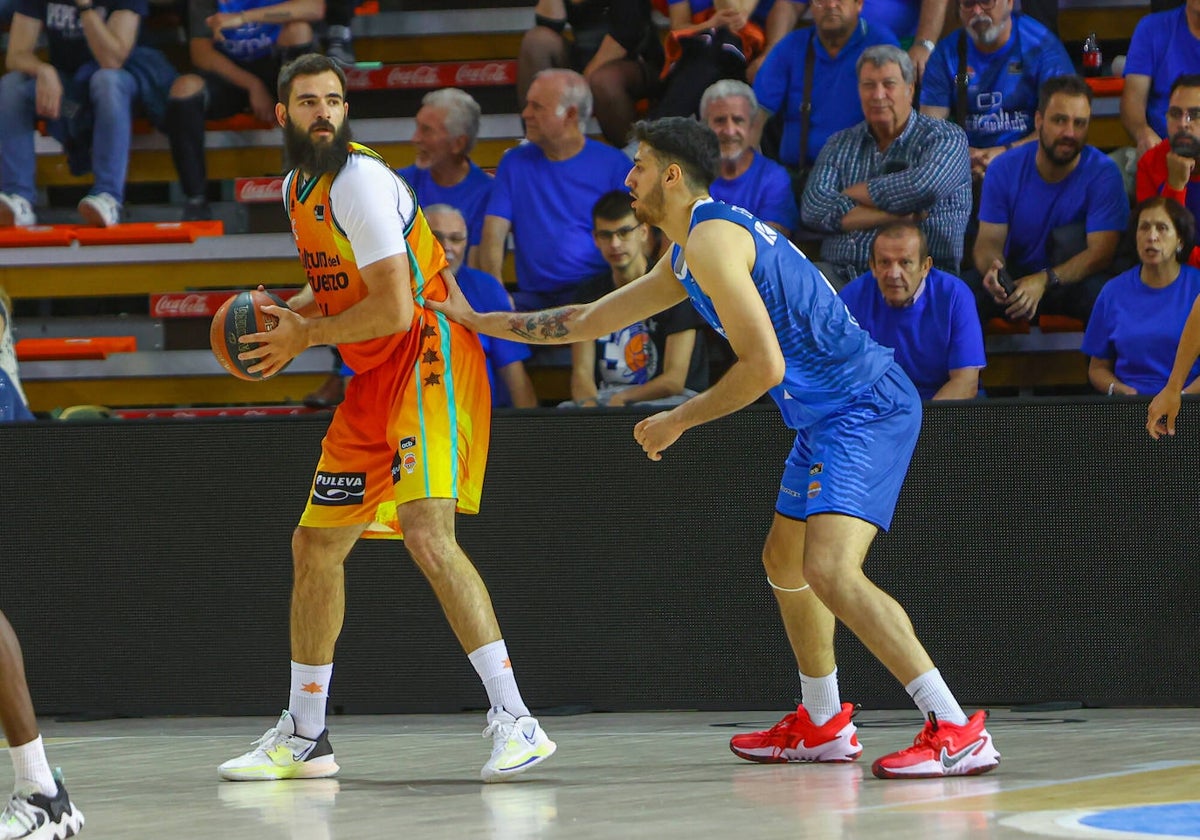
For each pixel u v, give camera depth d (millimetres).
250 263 24000
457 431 11219
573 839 7535
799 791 9469
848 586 10406
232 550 16750
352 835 7941
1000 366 20359
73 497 17000
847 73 21250
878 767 10109
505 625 16297
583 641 16203
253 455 16734
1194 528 15320
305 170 10977
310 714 11383
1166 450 15375
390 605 16688
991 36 21156
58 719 17078
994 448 15648
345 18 25453
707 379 18312
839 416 10852
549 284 20797
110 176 24031
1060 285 19281
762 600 15945
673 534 16078
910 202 19344
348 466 11469
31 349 23469
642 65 22844
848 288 17891
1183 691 15359
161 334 23562
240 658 16734
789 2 23016
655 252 19500
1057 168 19562
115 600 16938
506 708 10758
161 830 8359
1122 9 24328
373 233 10781
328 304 11422
